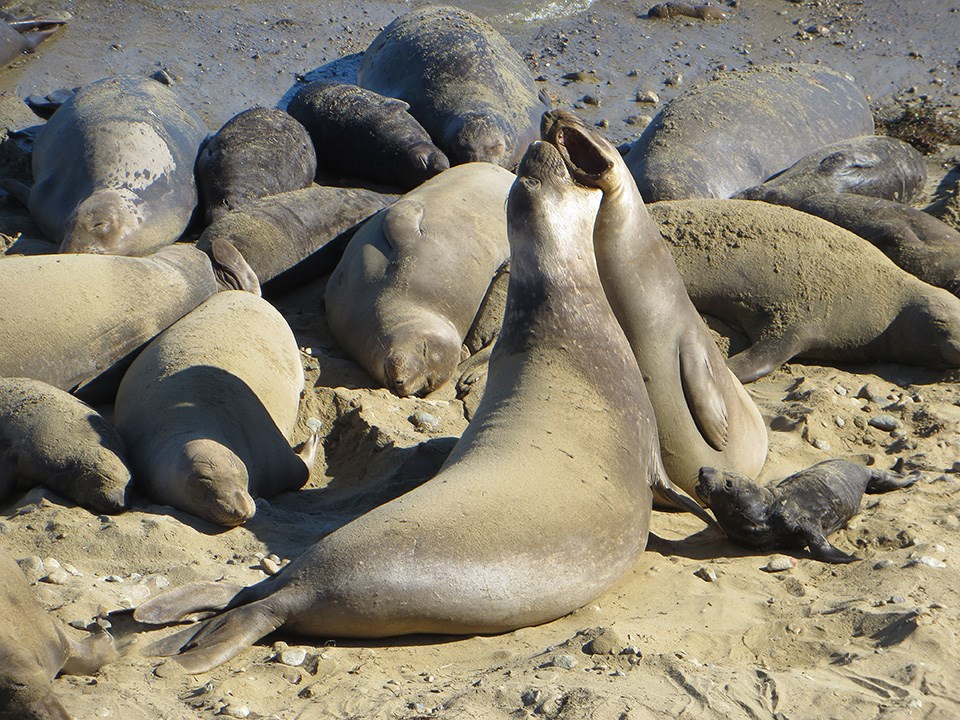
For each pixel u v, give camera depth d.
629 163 45.12
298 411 29.39
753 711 17.00
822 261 35.91
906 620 19.48
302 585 18.95
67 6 60.47
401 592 18.97
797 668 18.55
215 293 33.03
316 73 56.72
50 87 52.56
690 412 25.80
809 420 30.08
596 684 17.55
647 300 25.22
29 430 24.72
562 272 22.58
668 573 22.38
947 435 29.95
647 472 23.03
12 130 47.41
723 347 35.69
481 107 48.12
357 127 46.84
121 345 29.98
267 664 18.20
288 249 37.66
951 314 34.16
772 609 20.88
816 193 42.19
